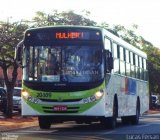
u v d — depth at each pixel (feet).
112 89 72.38
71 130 72.38
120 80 78.43
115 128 77.46
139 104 95.81
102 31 67.51
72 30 67.46
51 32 67.72
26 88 67.56
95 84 66.39
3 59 92.48
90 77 66.54
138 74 95.30
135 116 92.07
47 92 66.64
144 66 103.24
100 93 66.39
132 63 89.15
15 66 94.63
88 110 66.28
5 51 90.58
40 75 67.15
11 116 98.63
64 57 67.05
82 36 67.31
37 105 66.95
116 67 75.51
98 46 67.00
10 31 89.76
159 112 181.88
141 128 79.51
